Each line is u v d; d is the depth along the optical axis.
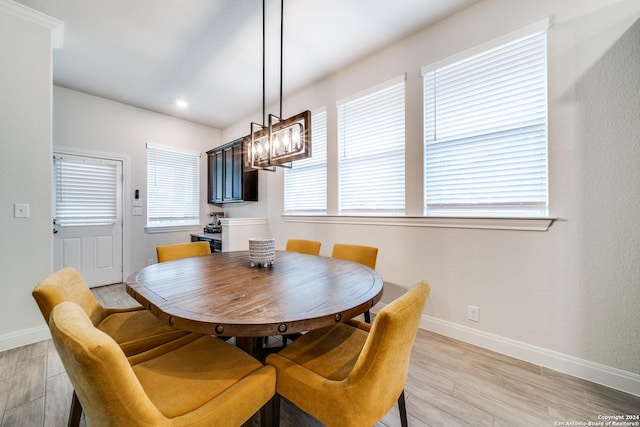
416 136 2.44
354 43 2.56
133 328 1.43
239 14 2.18
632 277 1.53
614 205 1.58
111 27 2.32
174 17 2.21
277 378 1.08
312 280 1.51
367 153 2.84
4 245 2.02
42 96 2.18
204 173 4.90
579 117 1.68
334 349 1.24
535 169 1.87
